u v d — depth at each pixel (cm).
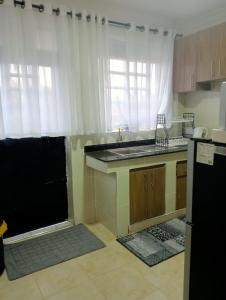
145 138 328
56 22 246
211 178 118
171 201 294
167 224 284
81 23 254
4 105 232
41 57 241
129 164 254
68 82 254
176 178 295
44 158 271
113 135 302
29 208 270
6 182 253
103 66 271
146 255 226
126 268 211
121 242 249
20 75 231
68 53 250
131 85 294
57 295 183
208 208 122
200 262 131
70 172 282
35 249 240
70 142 273
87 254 231
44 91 247
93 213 301
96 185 291
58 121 258
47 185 278
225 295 119
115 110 292
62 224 289
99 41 264
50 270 210
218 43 274
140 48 297
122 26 284
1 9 217
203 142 120
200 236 129
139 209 269
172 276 199
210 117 329
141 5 282
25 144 257
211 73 285
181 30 341
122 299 177
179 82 327
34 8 234
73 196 285
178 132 361
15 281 198
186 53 312
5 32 219
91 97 270
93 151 290
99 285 192
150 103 315
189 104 357
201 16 314
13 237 261
